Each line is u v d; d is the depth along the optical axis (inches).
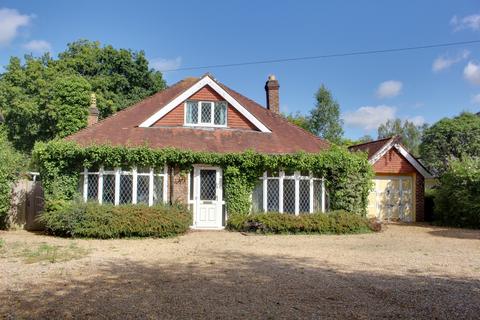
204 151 694.5
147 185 674.2
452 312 238.8
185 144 719.7
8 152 668.1
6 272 335.6
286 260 408.5
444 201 833.5
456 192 794.2
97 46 1699.1
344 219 668.7
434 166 1403.8
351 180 725.9
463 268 372.8
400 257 431.8
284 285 299.7
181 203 673.6
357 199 727.1
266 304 251.1
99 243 525.0
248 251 466.3
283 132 832.9
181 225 608.4
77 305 245.4
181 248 485.7
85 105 1471.5
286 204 713.0
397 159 919.7
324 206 732.0
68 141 673.6
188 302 253.8
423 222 907.4
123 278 318.7
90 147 644.1
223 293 276.1
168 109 780.6
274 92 973.2
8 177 652.7
